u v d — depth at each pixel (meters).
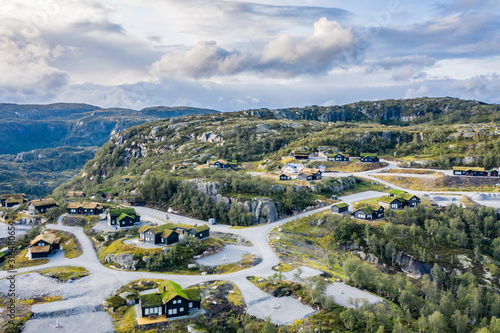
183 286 118.81
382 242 154.38
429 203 194.75
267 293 114.69
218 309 106.19
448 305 113.38
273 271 130.62
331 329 95.44
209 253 145.88
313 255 152.88
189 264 135.12
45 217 187.38
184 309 104.25
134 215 181.12
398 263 150.00
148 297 106.19
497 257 150.50
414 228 162.75
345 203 191.12
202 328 98.00
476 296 117.75
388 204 191.25
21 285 121.31
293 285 118.62
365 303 104.12
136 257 137.88
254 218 190.12
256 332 95.00
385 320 98.06
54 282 123.69
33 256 146.50
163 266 134.00
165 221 188.62
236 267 134.12
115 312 106.62
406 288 118.50
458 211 175.50
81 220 182.88
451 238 158.75
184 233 155.75
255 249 153.38
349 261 127.88
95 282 123.44
